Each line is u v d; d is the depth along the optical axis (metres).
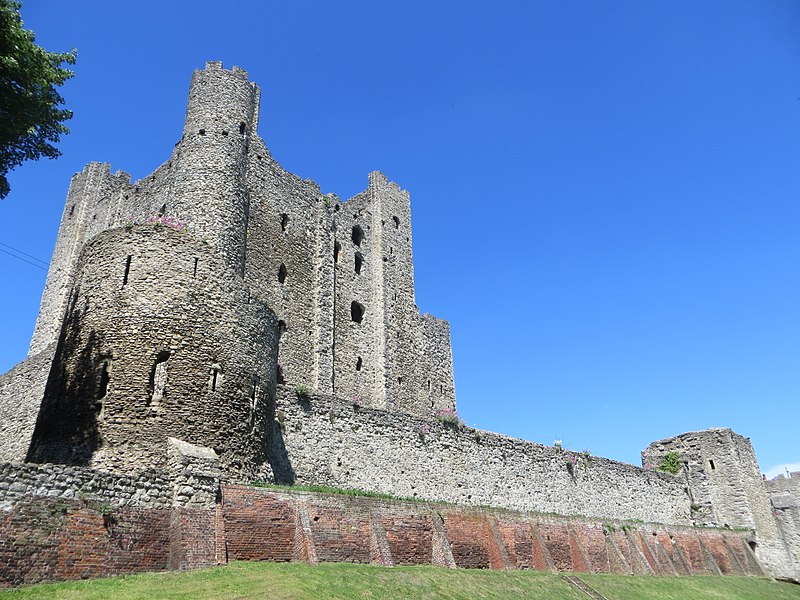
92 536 18.83
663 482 58.75
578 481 50.00
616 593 32.41
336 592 19.69
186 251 28.22
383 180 60.09
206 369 26.23
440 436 40.91
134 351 25.58
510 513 33.50
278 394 32.84
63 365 26.12
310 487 27.17
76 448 23.97
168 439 24.19
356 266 54.28
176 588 17.56
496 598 24.94
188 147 40.75
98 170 53.75
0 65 24.56
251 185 44.75
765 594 44.53
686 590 38.44
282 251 46.28
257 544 21.91
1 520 17.30
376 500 26.42
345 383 48.50
